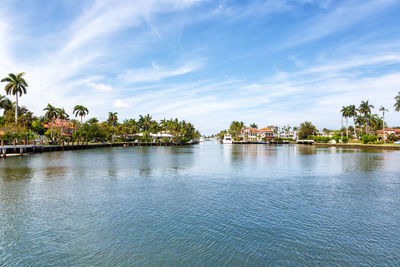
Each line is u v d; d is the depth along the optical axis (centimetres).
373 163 4222
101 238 1148
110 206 1620
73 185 2270
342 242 1118
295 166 3834
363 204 1689
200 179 2620
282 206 1633
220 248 1057
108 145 10631
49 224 1312
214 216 1436
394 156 5731
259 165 3966
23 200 1753
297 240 1133
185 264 938
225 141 18300
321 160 4844
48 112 8344
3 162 4131
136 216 1432
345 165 3938
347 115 12950
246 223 1333
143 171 3181
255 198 1834
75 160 4566
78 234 1191
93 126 9656
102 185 2278
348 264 941
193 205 1648
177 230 1237
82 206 1617
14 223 1323
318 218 1412
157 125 15512
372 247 1073
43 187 2177
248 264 938
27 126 7738
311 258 981
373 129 14862
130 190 2077
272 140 18675
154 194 1942
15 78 6850
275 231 1229
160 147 11419
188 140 16262
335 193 2002
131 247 1065
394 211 1540
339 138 13062
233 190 2095
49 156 5412
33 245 1083
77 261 959
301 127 17512
